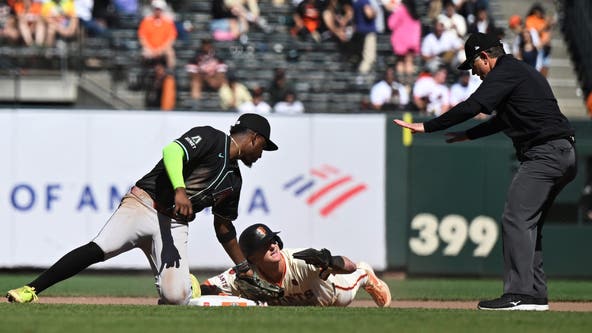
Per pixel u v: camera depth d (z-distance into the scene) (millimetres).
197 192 24906
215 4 62625
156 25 59219
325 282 26891
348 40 61594
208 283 28094
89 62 60719
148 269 48156
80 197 47594
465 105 25422
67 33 60719
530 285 25562
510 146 47781
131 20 63031
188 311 23125
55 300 33781
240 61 61688
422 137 48250
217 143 24984
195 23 64500
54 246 47469
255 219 47656
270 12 65312
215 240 47125
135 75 60094
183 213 23875
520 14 67625
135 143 47656
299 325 20156
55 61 60281
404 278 48156
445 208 48125
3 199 47344
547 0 68750
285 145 47906
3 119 47438
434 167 48156
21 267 47375
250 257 26484
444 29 60156
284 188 47844
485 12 61469
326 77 60875
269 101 56781
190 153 24422
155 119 47656
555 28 66438
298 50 62031
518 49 59906
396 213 48250
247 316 21938
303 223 47906
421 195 48219
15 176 47438
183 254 25391
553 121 25641
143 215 25094
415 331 19391
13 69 59344
